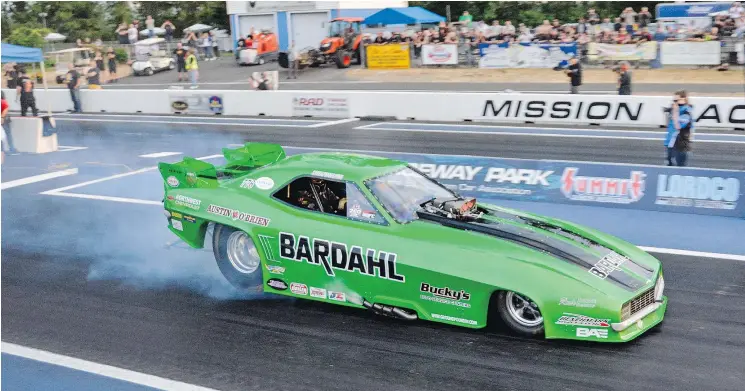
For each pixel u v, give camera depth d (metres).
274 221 6.31
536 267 5.37
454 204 6.09
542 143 15.70
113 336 5.95
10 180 12.73
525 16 39.50
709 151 14.34
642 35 27.30
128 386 5.09
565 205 10.09
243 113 22.20
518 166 10.37
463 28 31.41
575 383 4.84
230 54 42.41
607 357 5.20
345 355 5.39
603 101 17.88
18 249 8.49
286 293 6.30
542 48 28.23
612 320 5.12
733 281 6.83
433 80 27.94
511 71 28.73
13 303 6.74
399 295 5.73
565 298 5.19
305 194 6.41
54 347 5.77
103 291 7.00
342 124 19.50
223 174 7.52
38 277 7.46
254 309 6.40
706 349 5.34
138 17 50.09
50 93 25.11
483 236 5.75
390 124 19.22
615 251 5.88
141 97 23.61
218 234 6.80
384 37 32.66
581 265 5.48
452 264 5.48
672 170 9.48
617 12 38.59
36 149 15.87
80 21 49.53
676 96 11.98
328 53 32.19
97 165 14.07
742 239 8.20
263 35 35.66
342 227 6.04
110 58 34.28
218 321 6.16
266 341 5.71
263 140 17.19
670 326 5.78
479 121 19.30
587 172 9.98
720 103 16.77
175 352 5.59
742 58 25.48
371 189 6.13
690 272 7.14
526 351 5.32
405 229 5.88
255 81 25.17
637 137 16.08
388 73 30.34
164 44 38.22
